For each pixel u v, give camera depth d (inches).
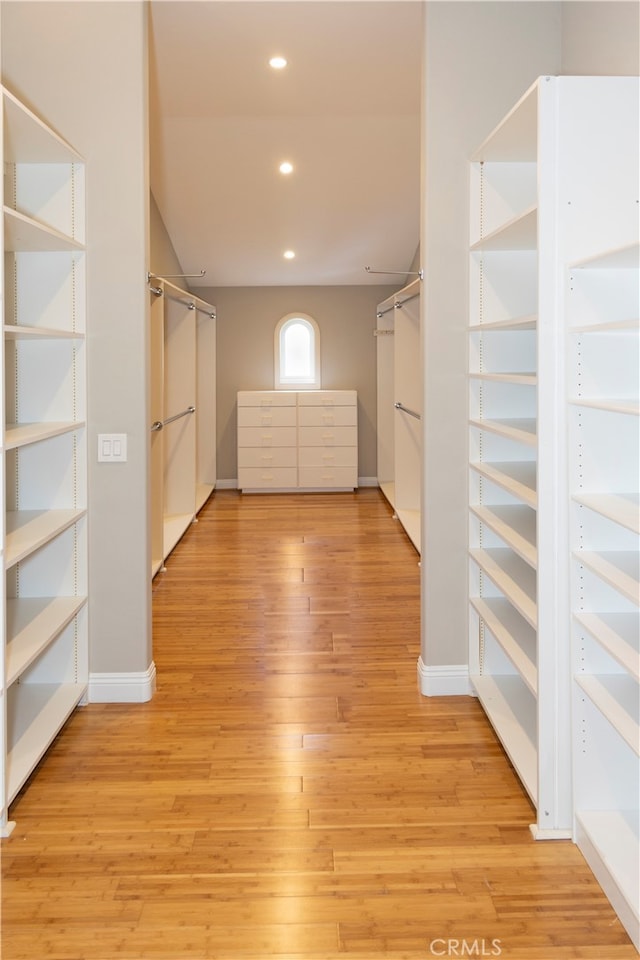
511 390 131.6
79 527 128.2
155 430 208.7
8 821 95.0
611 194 89.1
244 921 77.8
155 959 72.6
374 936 75.5
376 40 165.2
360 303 348.2
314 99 197.2
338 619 173.8
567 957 72.5
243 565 220.7
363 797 101.2
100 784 104.7
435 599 133.4
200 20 156.0
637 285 88.1
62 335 113.7
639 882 77.1
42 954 73.3
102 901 80.8
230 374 350.3
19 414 126.6
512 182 128.8
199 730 120.7
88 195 124.6
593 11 116.7
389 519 284.0
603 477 88.8
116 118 123.8
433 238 129.6
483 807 98.6
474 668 134.6
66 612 120.1
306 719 124.6
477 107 128.0
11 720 114.3
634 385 88.3
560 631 90.4
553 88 88.3
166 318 277.6
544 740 90.8
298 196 257.4
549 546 90.1
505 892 81.7
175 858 88.2
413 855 88.4
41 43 123.3
